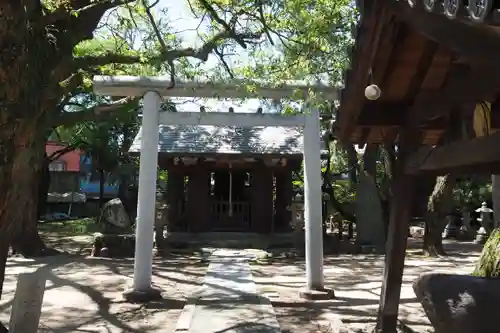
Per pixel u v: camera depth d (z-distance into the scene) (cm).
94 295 845
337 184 2177
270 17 735
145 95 825
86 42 1098
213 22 803
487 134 352
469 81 361
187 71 784
